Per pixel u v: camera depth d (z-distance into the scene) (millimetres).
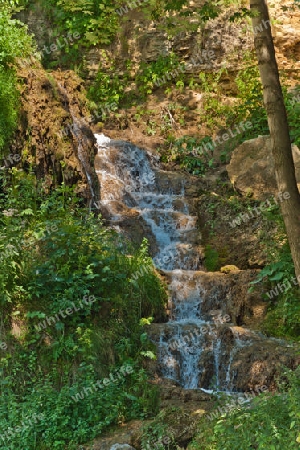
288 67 18000
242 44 18141
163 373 11195
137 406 10172
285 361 10664
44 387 9945
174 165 17172
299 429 7684
